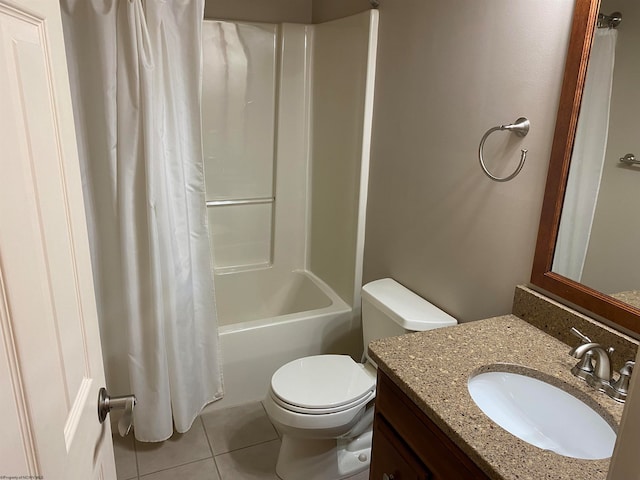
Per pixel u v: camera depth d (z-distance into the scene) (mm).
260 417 2312
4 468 509
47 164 684
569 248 1326
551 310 1378
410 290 2059
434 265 1896
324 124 2703
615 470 569
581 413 1140
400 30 1984
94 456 864
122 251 1812
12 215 554
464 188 1692
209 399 2281
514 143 1461
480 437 975
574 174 1287
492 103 1530
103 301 1941
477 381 1234
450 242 1793
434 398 1095
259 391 2426
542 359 1265
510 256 1524
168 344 1970
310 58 2781
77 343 797
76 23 1658
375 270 2359
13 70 575
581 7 1211
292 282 3045
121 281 1870
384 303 1919
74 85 1711
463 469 1020
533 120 1389
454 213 1757
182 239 1951
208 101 2664
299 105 2844
